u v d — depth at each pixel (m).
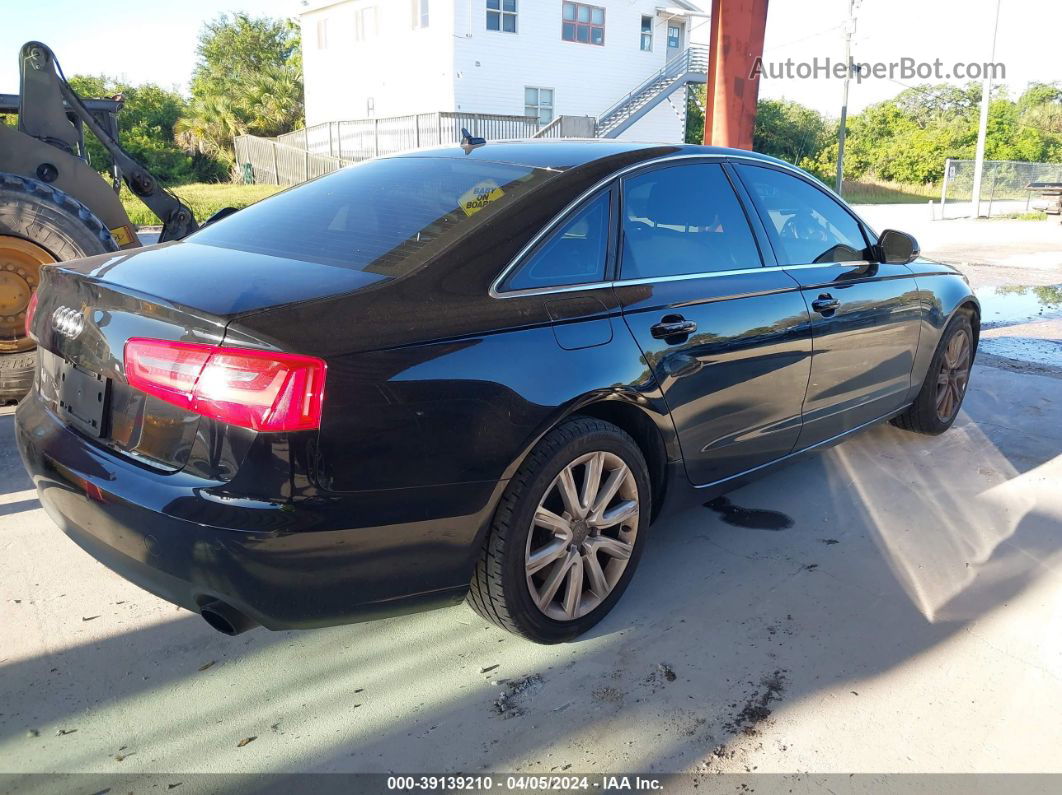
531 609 2.50
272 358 1.95
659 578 3.12
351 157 29.19
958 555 3.37
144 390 2.10
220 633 2.68
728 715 2.35
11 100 6.28
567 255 2.61
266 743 2.19
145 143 34.00
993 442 4.78
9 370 4.58
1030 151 47.88
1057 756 2.22
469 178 2.85
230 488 1.97
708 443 3.03
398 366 2.11
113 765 2.09
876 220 23.58
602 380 2.52
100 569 3.03
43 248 4.55
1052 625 2.86
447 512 2.22
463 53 25.41
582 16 27.81
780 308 3.24
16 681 2.39
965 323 4.74
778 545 3.42
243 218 2.99
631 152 3.00
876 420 4.18
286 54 47.75
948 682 2.53
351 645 2.66
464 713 2.33
